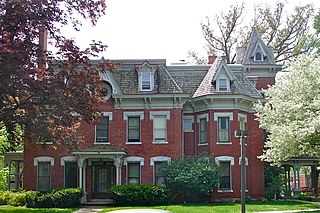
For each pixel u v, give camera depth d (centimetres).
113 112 3481
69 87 1944
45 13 1884
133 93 3447
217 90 3469
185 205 2977
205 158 3347
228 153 3441
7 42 1758
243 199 1772
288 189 4497
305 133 2506
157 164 3441
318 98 2644
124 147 3444
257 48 4369
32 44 1856
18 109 1969
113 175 3422
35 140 2117
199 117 3584
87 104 1969
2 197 3231
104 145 3441
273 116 2853
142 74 3509
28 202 3094
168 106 3481
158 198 3133
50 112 1916
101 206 3147
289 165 4234
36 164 3462
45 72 1941
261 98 3616
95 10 2050
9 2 1773
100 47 2045
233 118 3466
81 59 2006
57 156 3453
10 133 2166
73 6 1998
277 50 5038
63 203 3091
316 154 2712
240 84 3631
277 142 2731
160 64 3703
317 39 4825
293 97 2794
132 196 3109
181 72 3800
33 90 1844
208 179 3200
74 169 3450
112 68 2138
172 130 3456
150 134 3456
